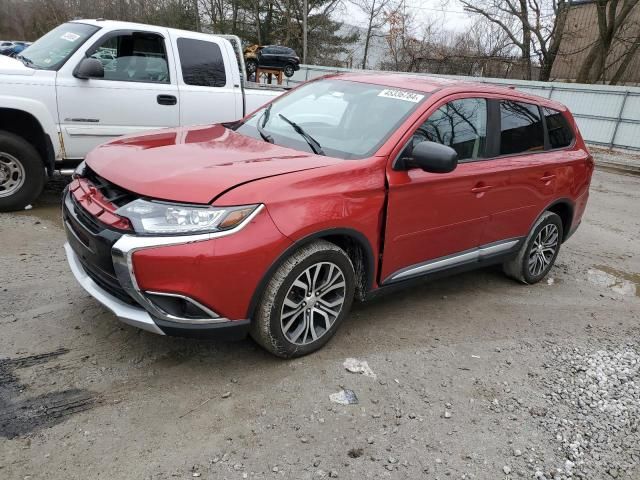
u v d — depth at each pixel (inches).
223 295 114.1
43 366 122.4
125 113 238.4
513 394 133.6
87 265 123.9
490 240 179.6
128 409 112.0
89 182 132.3
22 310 144.8
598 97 732.7
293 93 184.9
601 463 113.7
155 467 98.3
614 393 139.5
